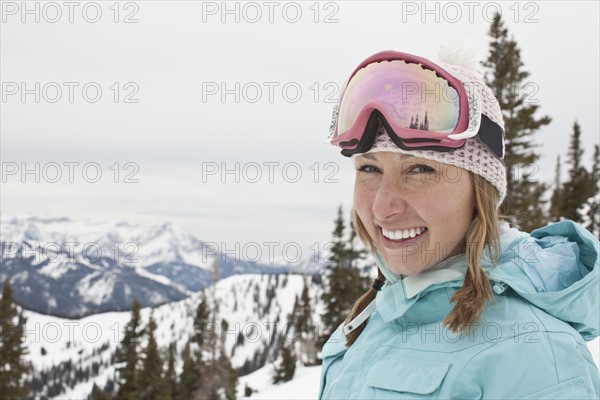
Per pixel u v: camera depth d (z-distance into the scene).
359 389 1.61
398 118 1.50
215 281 43.12
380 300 1.71
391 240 1.54
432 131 1.46
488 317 1.38
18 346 35.62
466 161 1.46
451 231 1.48
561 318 1.39
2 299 35.59
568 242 1.53
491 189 1.52
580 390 1.24
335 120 1.81
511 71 18.80
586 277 1.35
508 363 1.29
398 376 1.45
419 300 1.55
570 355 1.28
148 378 44.50
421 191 1.47
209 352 39.88
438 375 1.36
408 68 1.58
